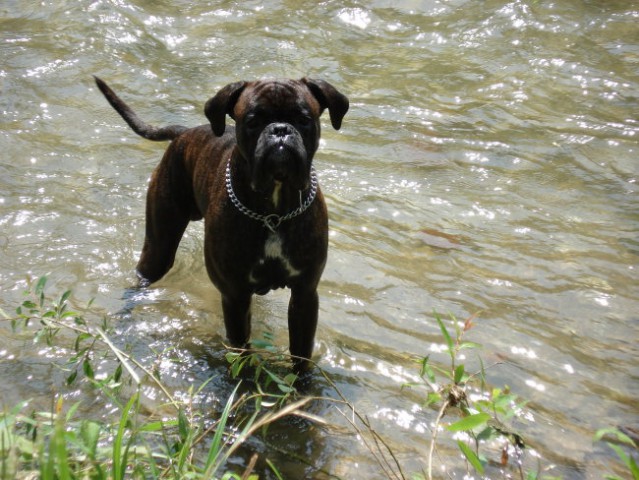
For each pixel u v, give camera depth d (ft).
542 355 9.43
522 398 8.96
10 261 10.38
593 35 15.21
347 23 15.78
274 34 15.31
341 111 8.70
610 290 10.18
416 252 10.73
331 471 8.29
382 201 11.46
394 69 14.34
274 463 8.35
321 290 10.16
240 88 8.61
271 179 8.11
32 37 14.93
